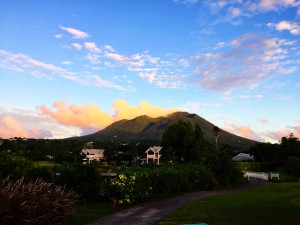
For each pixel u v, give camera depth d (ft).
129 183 55.06
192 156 170.09
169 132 173.99
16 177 45.73
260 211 49.03
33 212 28.55
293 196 71.97
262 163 223.92
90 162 56.18
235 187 101.65
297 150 210.59
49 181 49.34
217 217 43.91
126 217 43.50
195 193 77.00
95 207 49.98
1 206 26.21
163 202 59.31
